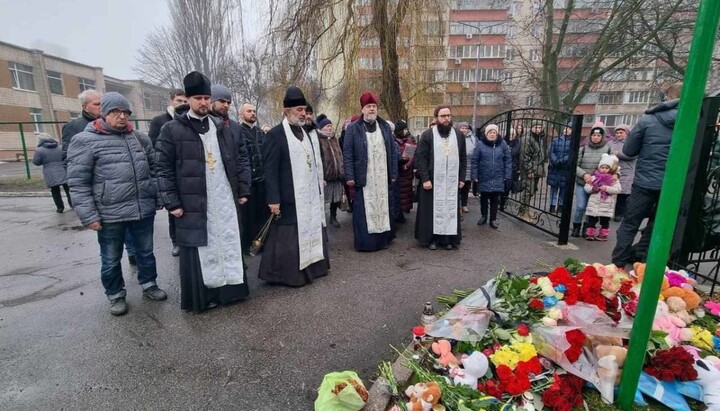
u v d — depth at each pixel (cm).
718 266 342
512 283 290
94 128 333
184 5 2200
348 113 984
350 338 304
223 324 329
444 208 520
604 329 240
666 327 253
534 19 1550
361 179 505
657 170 384
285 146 388
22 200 1032
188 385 251
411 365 239
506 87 2798
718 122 329
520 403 211
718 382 210
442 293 385
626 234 420
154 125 485
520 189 715
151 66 2902
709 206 342
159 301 379
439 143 510
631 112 3453
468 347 249
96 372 265
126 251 527
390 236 552
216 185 345
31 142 2791
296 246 401
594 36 1645
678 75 1521
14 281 441
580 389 218
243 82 2075
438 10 913
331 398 207
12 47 2767
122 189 339
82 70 3438
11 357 285
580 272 311
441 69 980
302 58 983
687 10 1255
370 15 913
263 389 246
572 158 521
